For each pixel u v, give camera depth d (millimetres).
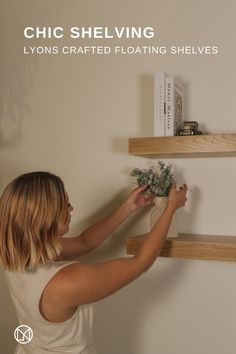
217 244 1293
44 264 1128
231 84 1463
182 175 1535
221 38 1483
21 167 1820
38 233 1110
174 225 1423
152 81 1587
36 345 1227
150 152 1358
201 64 1509
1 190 1863
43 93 1777
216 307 1492
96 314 1681
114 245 1644
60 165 1741
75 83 1718
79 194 1706
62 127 1739
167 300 1567
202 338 1512
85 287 1084
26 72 1816
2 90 1869
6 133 1855
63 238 1452
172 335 1559
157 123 1368
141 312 1608
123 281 1143
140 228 1599
